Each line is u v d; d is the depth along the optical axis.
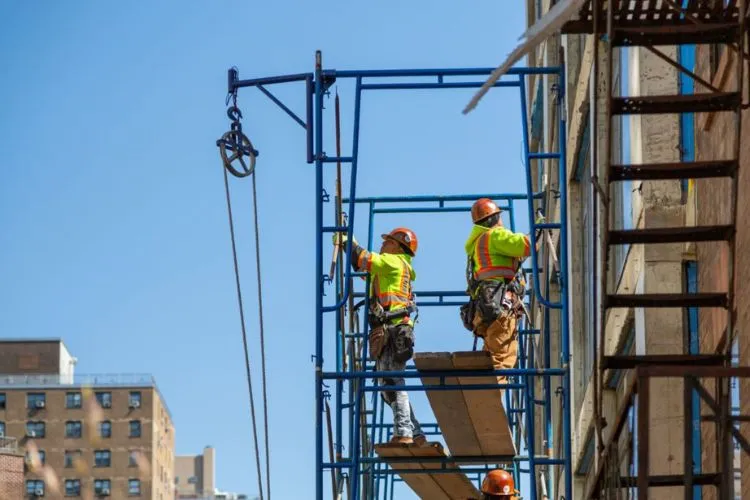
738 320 21.11
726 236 19.48
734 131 19.58
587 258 36.59
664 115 25.38
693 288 24.66
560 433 38.88
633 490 20.42
